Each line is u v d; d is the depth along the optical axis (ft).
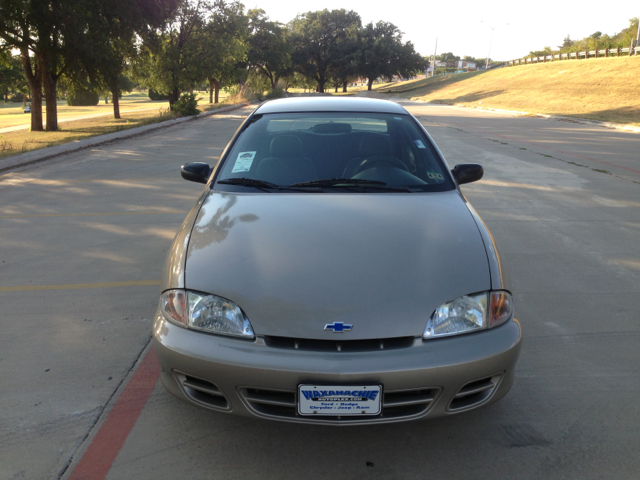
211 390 6.35
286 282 6.50
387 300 6.30
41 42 56.90
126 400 8.07
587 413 7.77
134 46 70.49
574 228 18.12
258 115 11.51
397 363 6.00
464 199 9.05
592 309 11.47
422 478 6.46
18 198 23.68
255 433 7.33
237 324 6.31
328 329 6.08
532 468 6.62
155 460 6.76
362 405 6.05
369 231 7.47
